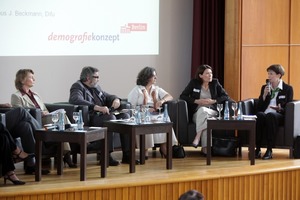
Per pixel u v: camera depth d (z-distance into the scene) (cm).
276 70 777
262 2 902
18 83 702
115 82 895
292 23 903
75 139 605
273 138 748
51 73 848
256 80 905
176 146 755
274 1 902
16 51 823
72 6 858
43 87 845
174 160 737
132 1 895
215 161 728
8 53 819
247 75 904
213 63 947
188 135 777
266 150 754
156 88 786
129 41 896
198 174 629
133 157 651
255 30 902
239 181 637
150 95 774
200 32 941
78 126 632
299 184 677
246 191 641
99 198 578
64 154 684
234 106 731
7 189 561
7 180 616
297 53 905
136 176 628
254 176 645
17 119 637
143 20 903
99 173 649
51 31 846
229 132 781
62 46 854
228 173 633
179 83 950
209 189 621
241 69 902
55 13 848
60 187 567
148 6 905
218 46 946
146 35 906
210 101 780
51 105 727
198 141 764
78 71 866
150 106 767
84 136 602
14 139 638
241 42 900
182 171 658
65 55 856
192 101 784
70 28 858
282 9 903
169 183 604
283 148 754
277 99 775
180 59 948
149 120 686
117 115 741
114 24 886
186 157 758
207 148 704
